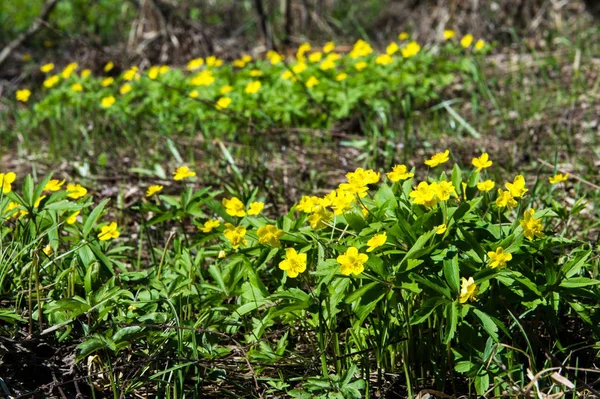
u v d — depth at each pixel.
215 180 1.31
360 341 0.95
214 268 0.99
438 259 0.91
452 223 0.93
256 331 0.96
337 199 0.93
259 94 1.56
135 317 0.96
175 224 1.21
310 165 1.39
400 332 0.93
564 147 1.39
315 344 0.98
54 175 1.46
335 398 0.91
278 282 0.98
